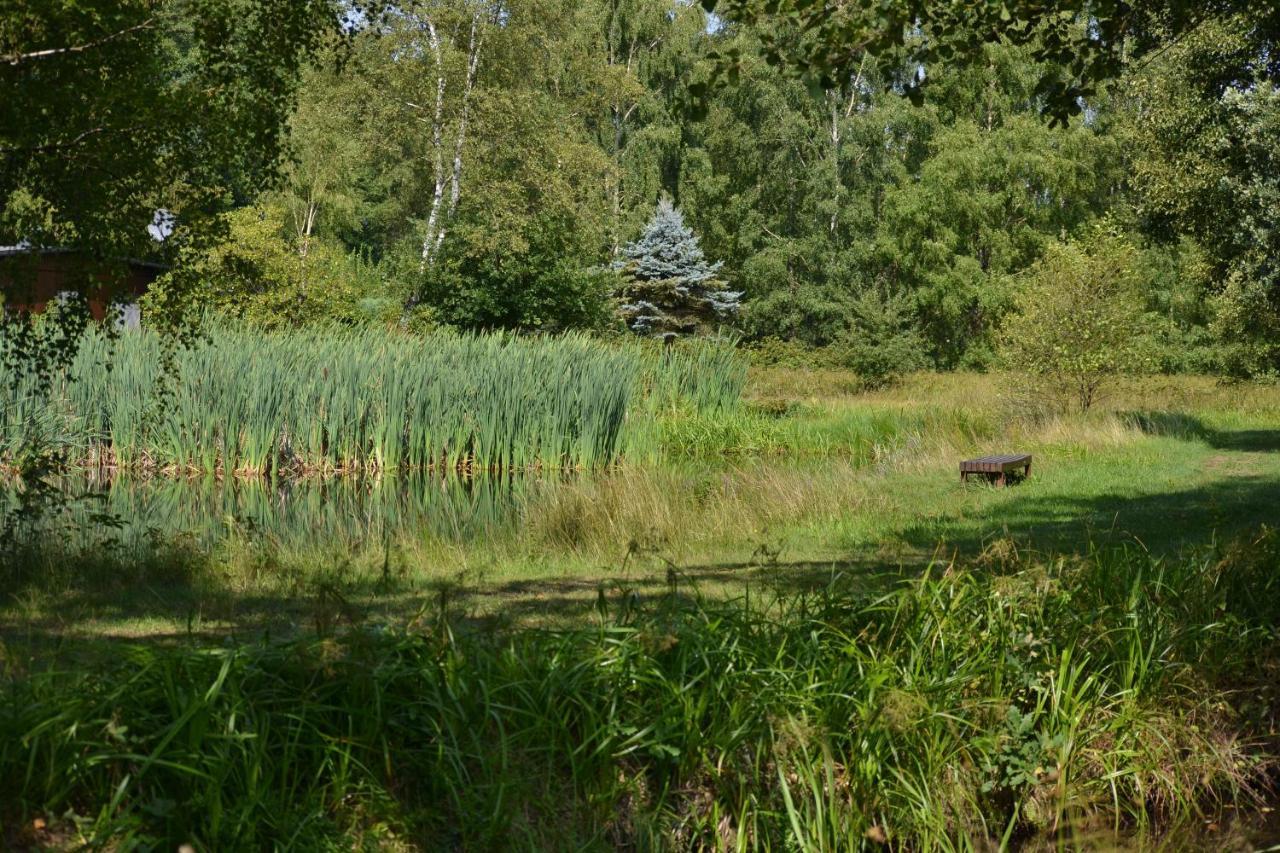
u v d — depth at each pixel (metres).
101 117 9.51
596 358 22.62
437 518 15.27
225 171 10.69
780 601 6.98
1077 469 17.75
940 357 49.81
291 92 10.45
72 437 20.23
